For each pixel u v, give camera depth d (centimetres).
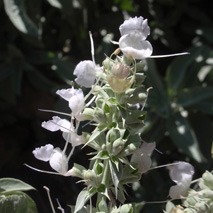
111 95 29
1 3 67
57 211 71
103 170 30
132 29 29
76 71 29
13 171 77
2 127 80
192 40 81
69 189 74
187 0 80
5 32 74
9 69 71
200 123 65
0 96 74
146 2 78
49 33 77
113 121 29
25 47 73
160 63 78
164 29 78
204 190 31
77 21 72
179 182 32
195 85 67
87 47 74
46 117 79
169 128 60
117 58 29
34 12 63
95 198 47
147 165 30
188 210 30
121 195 30
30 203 36
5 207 33
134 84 29
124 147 29
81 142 30
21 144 81
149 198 61
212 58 71
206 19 80
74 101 30
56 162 30
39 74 73
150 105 61
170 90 63
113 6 76
